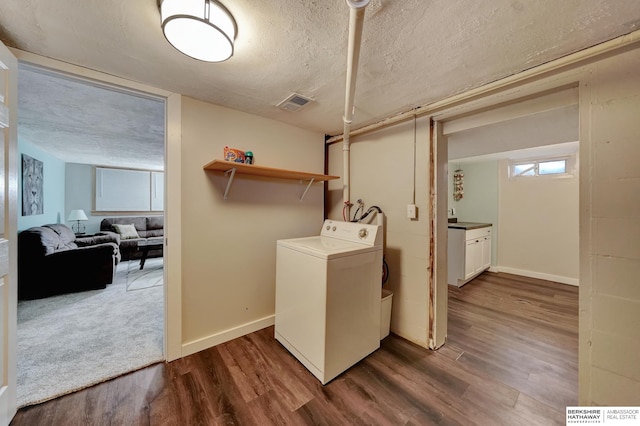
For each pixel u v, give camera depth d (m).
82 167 5.25
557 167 3.74
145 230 5.70
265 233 2.30
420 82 1.56
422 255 2.00
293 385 1.55
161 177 6.16
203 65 1.41
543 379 1.61
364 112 2.05
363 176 2.45
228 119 2.03
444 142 2.01
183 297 1.84
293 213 2.50
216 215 2.00
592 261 1.24
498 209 4.22
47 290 3.02
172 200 1.78
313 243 1.96
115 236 4.62
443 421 1.29
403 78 1.51
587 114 1.25
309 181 2.60
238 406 1.38
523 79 1.44
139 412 1.33
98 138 3.31
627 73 1.15
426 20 1.02
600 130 1.22
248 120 2.14
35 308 2.70
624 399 1.16
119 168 5.63
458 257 3.51
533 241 3.91
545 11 0.97
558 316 2.56
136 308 2.71
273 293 2.36
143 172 5.91
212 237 1.98
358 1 0.82
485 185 4.34
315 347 1.62
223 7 0.98
